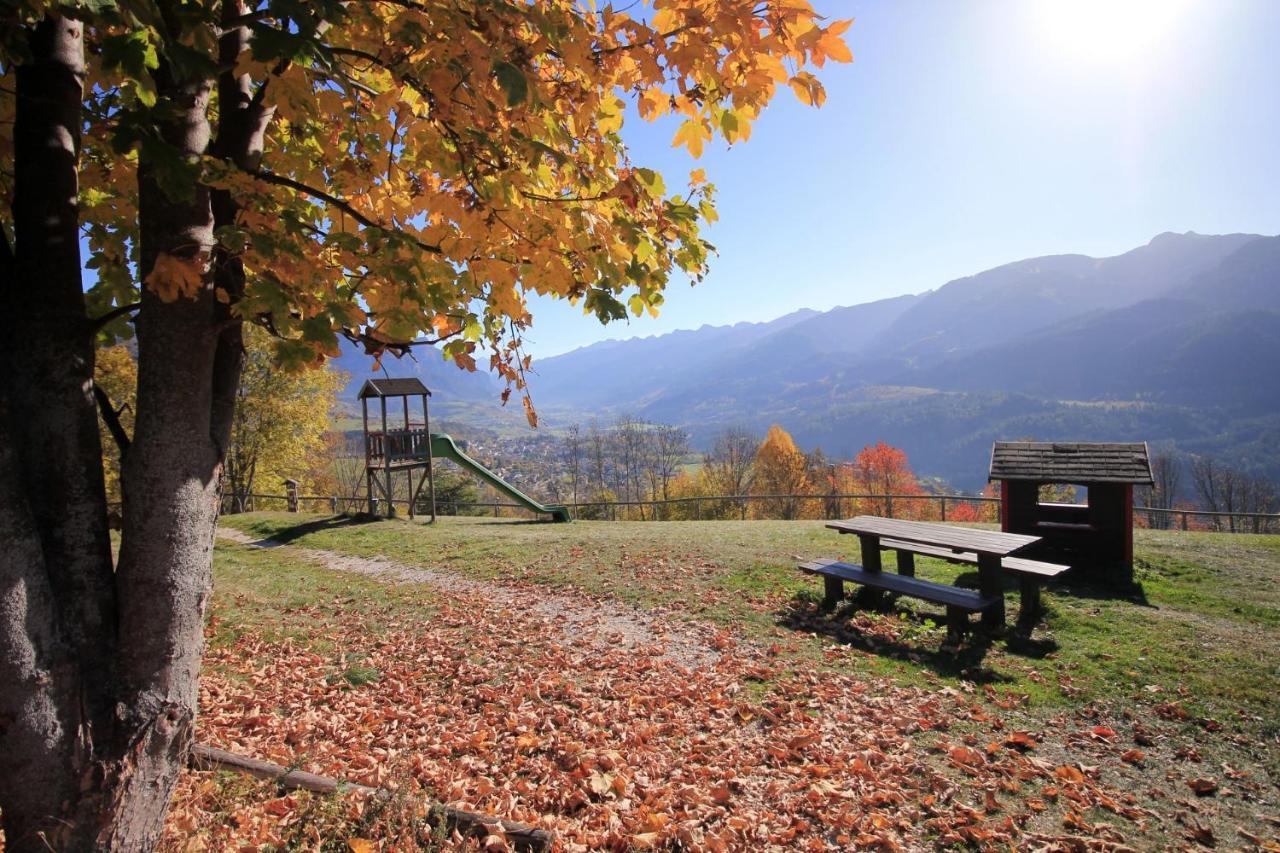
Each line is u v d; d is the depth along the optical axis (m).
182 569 2.40
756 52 2.42
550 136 2.85
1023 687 5.52
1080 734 4.75
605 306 2.77
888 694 5.48
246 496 26.17
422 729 5.29
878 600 7.84
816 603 7.97
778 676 5.95
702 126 2.88
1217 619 7.15
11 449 2.07
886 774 4.25
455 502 23.22
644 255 2.96
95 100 2.95
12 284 2.24
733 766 4.44
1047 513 10.12
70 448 2.28
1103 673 5.72
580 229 2.80
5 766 2.08
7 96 2.68
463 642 7.39
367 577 11.41
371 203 3.38
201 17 1.92
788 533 12.72
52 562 2.22
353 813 3.52
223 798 3.69
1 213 2.92
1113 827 3.64
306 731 5.19
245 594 10.11
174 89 2.47
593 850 3.52
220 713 5.52
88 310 3.46
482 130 2.64
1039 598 7.62
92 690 2.24
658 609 8.20
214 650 7.30
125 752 2.26
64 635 2.17
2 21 1.92
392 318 2.63
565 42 2.39
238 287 2.60
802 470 53.81
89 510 2.32
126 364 19.53
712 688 5.74
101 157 3.21
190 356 2.41
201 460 2.48
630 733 4.93
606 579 9.74
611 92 3.06
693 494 54.19
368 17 2.30
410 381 19.19
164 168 2.04
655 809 3.91
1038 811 3.81
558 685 5.96
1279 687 5.33
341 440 44.06
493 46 2.30
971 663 6.06
